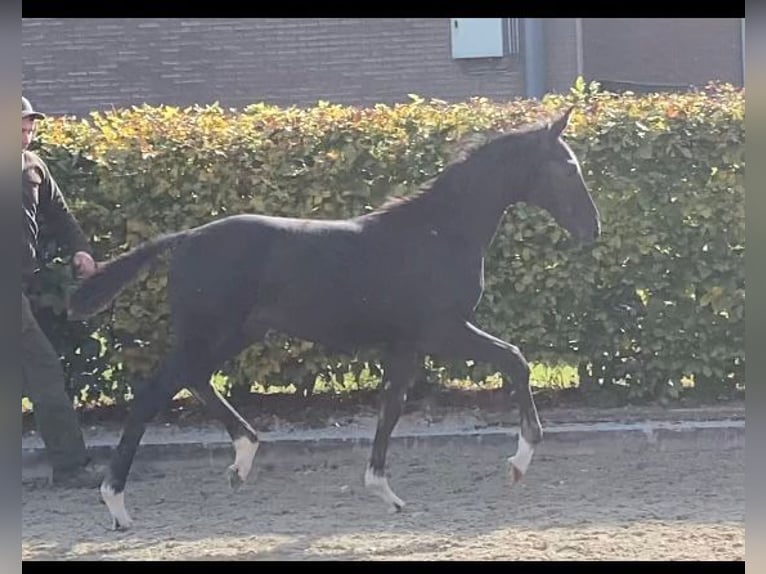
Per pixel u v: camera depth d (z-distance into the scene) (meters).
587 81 14.01
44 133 7.89
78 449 7.13
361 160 7.95
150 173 7.89
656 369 8.20
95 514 6.50
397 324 6.27
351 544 5.73
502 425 8.00
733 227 8.03
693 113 7.97
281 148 7.93
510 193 6.50
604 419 8.05
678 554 5.45
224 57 14.29
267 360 8.09
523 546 5.62
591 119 7.98
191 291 6.12
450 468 7.35
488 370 8.14
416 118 8.00
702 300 8.10
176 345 6.19
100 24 14.41
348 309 6.20
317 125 7.96
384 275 6.22
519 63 13.80
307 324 6.23
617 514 6.22
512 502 6.54
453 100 13.89
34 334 6.95
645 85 14.08
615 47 14.09
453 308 6.32
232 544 5.79
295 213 7.95
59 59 14.43
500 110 8.09
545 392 8.48
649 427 7.71
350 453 7.57
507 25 13.77
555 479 7.05
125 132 7.94
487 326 8.12
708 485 6.83
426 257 6.28
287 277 6.15
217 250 6.15
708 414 8.09
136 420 6.12
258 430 7.96
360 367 8.16
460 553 5.53
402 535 5.89
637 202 8.01
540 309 8.09
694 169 8.01
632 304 8.15
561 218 6.55
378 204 7.94
